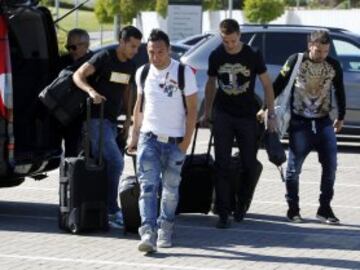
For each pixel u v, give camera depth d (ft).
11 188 52.21
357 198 50.24
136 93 41.55
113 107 40.57
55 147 44.39
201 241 38.70
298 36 69.97
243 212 42.88
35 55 44.50
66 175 39.63
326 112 42.32
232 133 41.06
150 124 36.24
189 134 36.06
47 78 44.70
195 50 70.08
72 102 40.42
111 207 40.88
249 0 185.68
